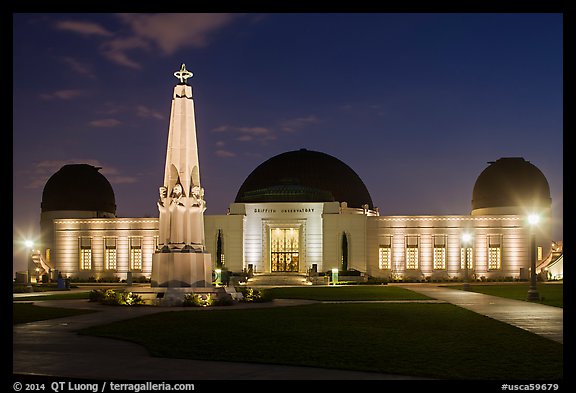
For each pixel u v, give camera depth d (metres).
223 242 94.81
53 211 106.38
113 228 98.12
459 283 89.31
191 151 45.09
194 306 40.91
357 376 17.61
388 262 95.12
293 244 96.00
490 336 25.48
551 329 27.98
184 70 45.34
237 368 18.67
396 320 31.67
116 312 36.56
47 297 54.25
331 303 44.56
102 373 17.89
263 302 45.62
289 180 102.75
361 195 110.44
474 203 107.06
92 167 110.81
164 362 19.56
